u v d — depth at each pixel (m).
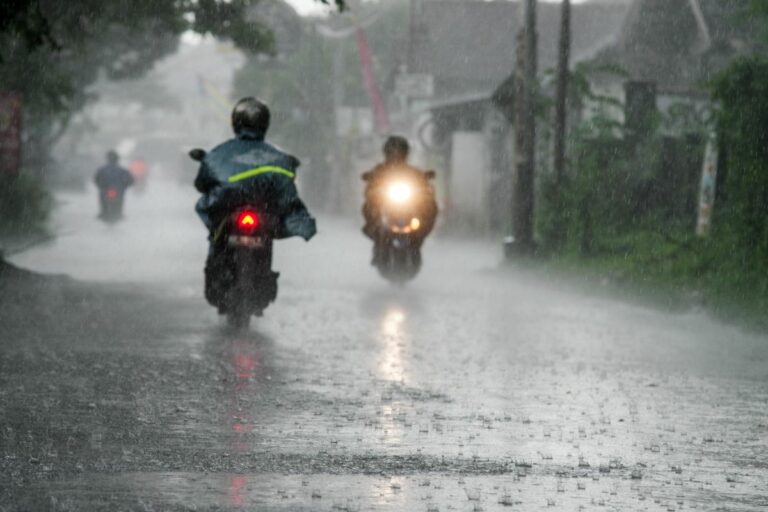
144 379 23.22
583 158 59.19
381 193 45.84
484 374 25.03
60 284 42.25
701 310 37.56
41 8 53.38
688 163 60.03
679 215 59.47
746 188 40.72
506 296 43.19
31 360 25.17
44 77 65.81
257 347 28.38
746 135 41.09
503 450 17.44
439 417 20.00
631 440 18.38
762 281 36.78
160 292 40.72
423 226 45.62
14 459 16.11
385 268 45.75
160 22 60.72
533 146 57.81
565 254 54.94
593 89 87.94
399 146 45.88
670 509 14.15
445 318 35.75
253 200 31.19
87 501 13.95
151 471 15.62
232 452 16.91
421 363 26.45
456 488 15.03
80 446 17.08
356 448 17.38
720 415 20.77
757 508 14.30
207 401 21.05
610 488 15.18
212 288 32.06
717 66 87.81
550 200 58.31
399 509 13.89
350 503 14.12
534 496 14.67
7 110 66.50
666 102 75.88
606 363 26.98
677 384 24.11
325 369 25.25
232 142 31.75
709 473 16.20
